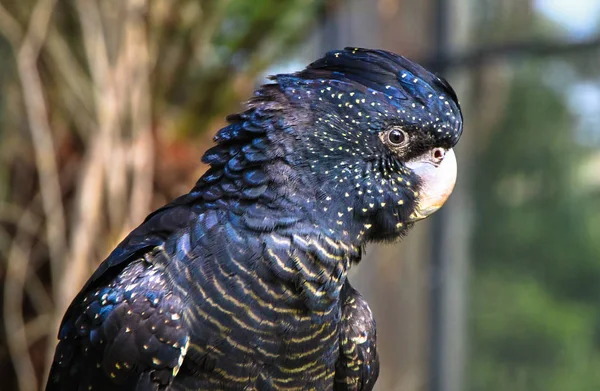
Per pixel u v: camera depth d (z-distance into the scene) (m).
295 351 6.70
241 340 6.48
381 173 7.00
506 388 15.05
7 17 13.55
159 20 13.84
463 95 14.42
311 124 6.82
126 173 12.61
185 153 13.91
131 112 12.65
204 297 6.43
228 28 15.23
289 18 15.27
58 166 13.74
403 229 7.39
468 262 15.12
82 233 12.47
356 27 14.77
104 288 6.85
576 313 14.58
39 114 13.46
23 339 13.95
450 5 14.20
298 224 6.60
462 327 15.11
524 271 15.03
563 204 14.63
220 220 6.60
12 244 14.14
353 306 7.81
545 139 14.62
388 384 14.67
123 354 6.53
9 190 14.20
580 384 14.42
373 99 6.93
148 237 6.88
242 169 6.74
